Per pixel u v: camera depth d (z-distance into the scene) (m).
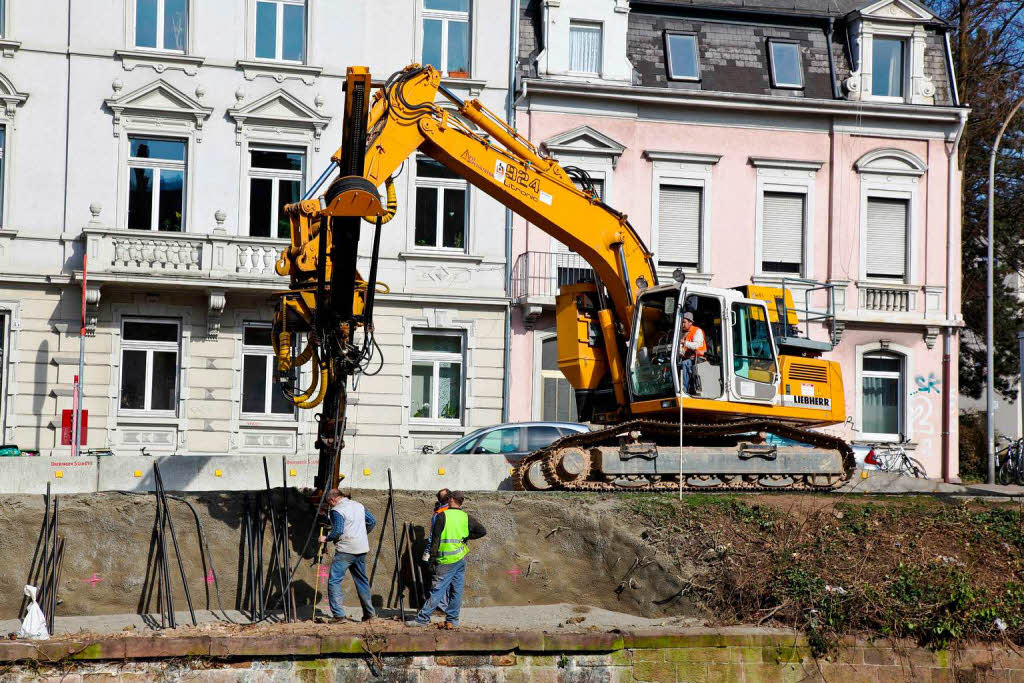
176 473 20.78
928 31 33.84
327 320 14.70
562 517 18.69
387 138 16.45
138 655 14.88
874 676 16.67
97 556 17.50
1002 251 40.19
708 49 32.69
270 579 17.73
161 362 28.97
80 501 17.70
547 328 30.73
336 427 15.76
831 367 21.62
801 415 20.95
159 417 28.64
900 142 33.06
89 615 17.17
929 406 32.66
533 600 18.23
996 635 17.19
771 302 21.12
